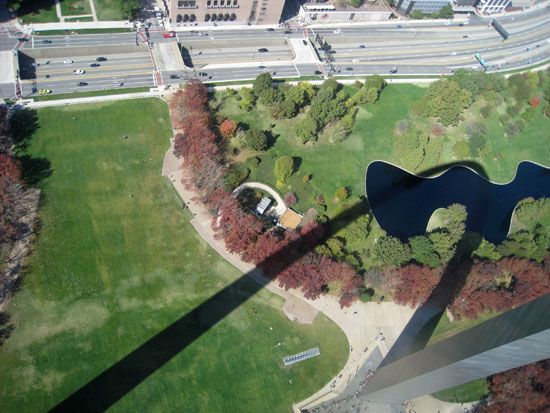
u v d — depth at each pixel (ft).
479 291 540.93
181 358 464.24
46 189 535.60
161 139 612.70
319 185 625.41
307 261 512.63
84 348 451.94
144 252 519.19
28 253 489.67
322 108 651.66
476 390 503.61
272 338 495.00
